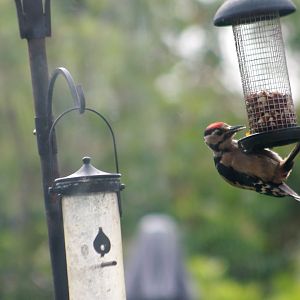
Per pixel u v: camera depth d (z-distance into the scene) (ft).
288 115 28.12
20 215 71.87
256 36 28.86
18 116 70.33
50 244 25.29
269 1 26.09
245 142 26.61
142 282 41.16
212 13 80.43
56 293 25.25
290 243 81.92
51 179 25.40
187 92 78.84
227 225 76.64
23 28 25.61
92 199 24.75
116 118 72.90
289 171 26.78
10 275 70.85
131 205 73.56
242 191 78.07
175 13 76.95
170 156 76.18
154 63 76.84
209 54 80.94
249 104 28.32
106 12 73.87
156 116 74.64
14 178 71.56
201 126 77.71
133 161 73.61
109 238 24.90
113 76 70.79
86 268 24.90
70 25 69.77
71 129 70.38
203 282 64.03
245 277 77.71
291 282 72.08
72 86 24.47
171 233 43.42
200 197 77.36
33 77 25.63
